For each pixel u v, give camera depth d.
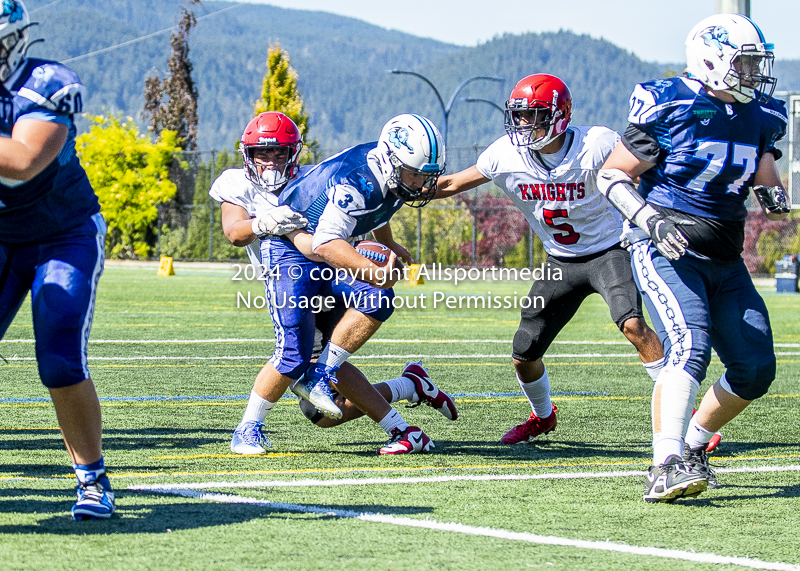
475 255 89.12
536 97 15.04
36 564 8.67
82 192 10.36
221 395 21.27
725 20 11.77
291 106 112.31
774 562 9.24
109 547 9.27
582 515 11.06
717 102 11.94
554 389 23.64
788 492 12.58
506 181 16.19
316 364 14.94
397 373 25.89
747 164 12.12
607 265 15.76
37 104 9.40
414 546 9.54
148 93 161.88
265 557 9.05
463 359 29.50
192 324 39.53
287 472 13.38
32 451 14.44
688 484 11.39
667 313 12.19
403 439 15.23
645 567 9.00
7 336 33.12
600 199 15.75
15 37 9.27
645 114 12.10
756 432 17.81
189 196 110.94
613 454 15.48
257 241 15.96
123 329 37.09
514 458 14.96
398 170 13.70
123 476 12.83
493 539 9.88
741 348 12.46
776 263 71.75
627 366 28.56
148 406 19.62
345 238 13.84
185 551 9.19
